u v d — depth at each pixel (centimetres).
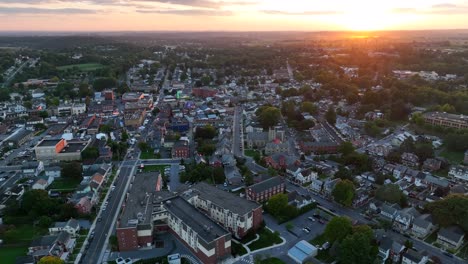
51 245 16525
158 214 18638
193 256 16612
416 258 15500
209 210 19525
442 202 18612
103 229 18800
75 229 18188
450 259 16262
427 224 17900
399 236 17925
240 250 16900
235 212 17825
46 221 18600
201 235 15950
